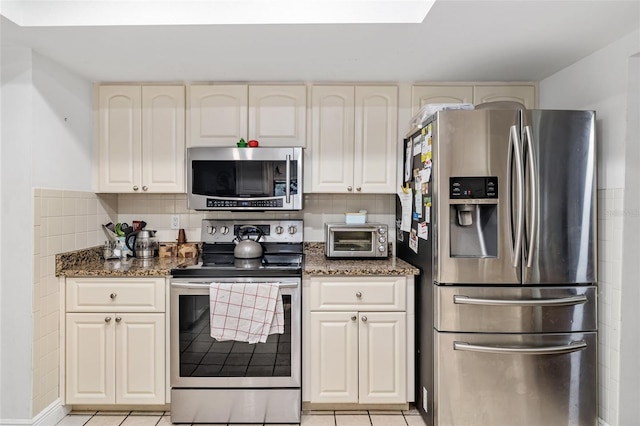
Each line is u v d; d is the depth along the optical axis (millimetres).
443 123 1889
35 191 1976
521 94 2484
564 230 1892
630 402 1865
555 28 1778
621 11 1623
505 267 1893
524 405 1919
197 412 2104
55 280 2113
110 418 2156
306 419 2135
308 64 2211
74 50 1989
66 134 2217
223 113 2461
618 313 1859
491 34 1846
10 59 1965
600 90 1990
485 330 1916
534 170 1850
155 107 2469
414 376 2172
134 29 1781
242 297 2037
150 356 2121
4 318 1969
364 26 1763
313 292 2119
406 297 2137
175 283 2080
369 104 2473
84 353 2129
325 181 2479
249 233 2645
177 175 2473
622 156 1850
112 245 2623
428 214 2018
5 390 1973
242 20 1734
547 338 1908
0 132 1966
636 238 1841
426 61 2168
